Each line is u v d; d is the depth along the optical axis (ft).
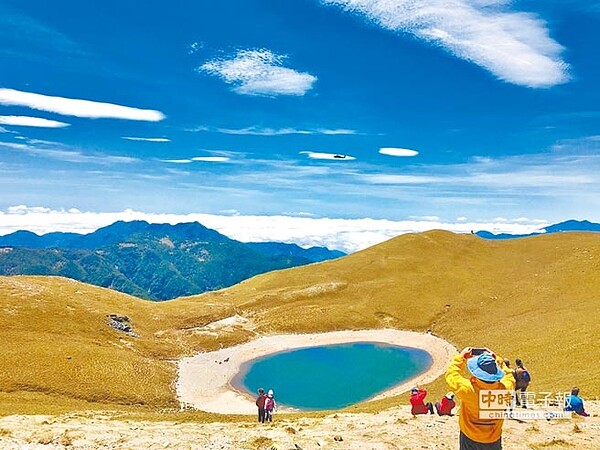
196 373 365.20
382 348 428.97
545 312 413.39
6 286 452.76
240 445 69.67
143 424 115.75
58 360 316.81
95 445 76.28
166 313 506.89
